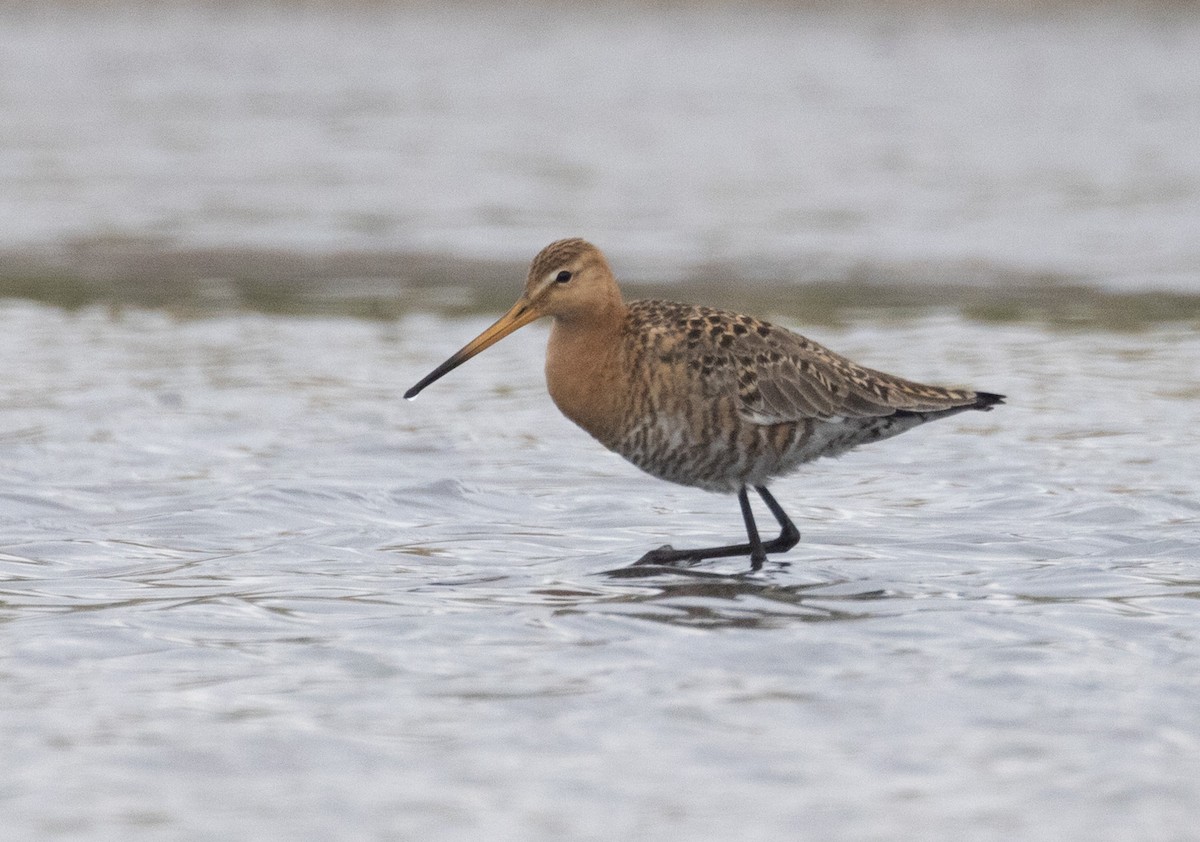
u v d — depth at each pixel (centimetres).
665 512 1372
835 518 1345
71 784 792
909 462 1521
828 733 857
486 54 4459
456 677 938
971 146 3328
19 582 1127
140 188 2958
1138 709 890
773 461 1235
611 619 1049
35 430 1566
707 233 2638
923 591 1123
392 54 4459
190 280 2342
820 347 1259
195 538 1252
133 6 5103
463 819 759
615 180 3031
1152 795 786
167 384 1767
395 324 2097
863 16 4975
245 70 4216
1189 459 1491
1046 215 2762
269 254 2509
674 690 918
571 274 1238
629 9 5128
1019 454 1527
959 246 2558
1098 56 4375
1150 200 2864
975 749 838
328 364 1884
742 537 1298
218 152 3269
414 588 1127
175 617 1045
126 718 872
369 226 2689
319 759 822
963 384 1786
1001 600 1094
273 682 928
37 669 948
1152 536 1255
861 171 3108
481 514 1351
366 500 1370
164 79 4084
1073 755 830
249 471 1453
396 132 3469
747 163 3178
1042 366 1872
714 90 3947
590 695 908
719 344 1223
